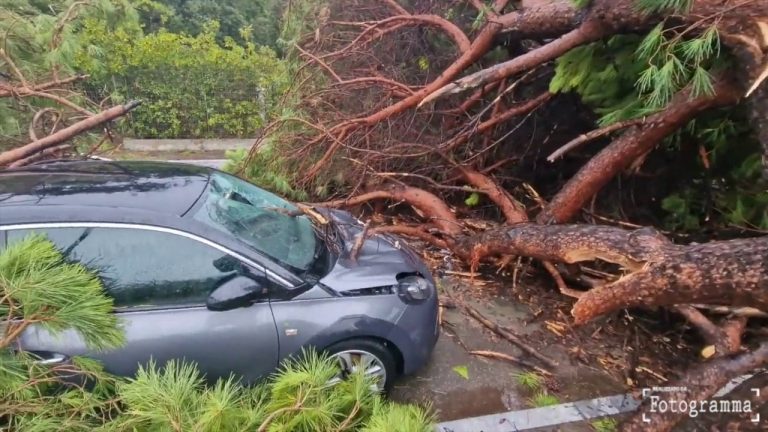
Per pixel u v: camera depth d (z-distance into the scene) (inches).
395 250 134.7
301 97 225.5
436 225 193.6
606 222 176.1
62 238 91.4
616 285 119.6
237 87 418.3
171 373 76.4
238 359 100.7
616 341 151.1
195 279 99.3
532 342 146.3
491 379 130.0
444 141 204.8
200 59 400.5
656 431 108.8
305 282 108.3
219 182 124.3
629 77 155.1
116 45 369.7
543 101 190.1
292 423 72.6
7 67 208.1
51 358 86.4
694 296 109.5
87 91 373.1
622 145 149.6
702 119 154.9
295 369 99.6
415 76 231.0
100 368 82.4
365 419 78.2
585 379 133.3
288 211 128.6
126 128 398.9
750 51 114.3
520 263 175.3
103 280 93.0
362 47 219.1
